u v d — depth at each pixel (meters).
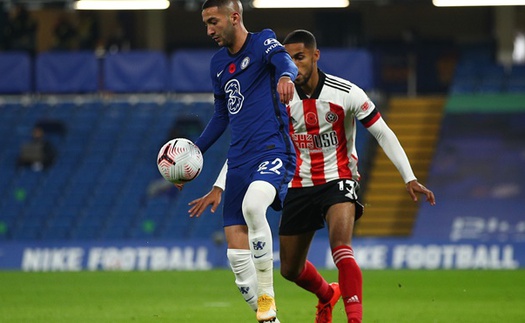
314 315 38.34
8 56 108.12
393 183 97.69
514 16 114.31
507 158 100.12
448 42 115.50
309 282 31.16
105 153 104.88
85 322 35.91
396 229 94.44
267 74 27.47
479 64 110.44
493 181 98.19
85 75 107.69
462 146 101.50
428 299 47.84
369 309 41.81
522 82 108.06
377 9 115.50
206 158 101.44
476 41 115.06
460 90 107.81
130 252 82.81
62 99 112.81
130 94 112.06
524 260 78.81
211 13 27.36
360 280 27.77
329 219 29.27
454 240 80.12
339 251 28.19
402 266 79.94
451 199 96.75
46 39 114.81
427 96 108.94
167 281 63.53
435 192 97.56
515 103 104.50
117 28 115.12
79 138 107.12
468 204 96.12
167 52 119.25
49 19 114.44
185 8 108.00
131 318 37.56
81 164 103.75
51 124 108.88
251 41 27.59
